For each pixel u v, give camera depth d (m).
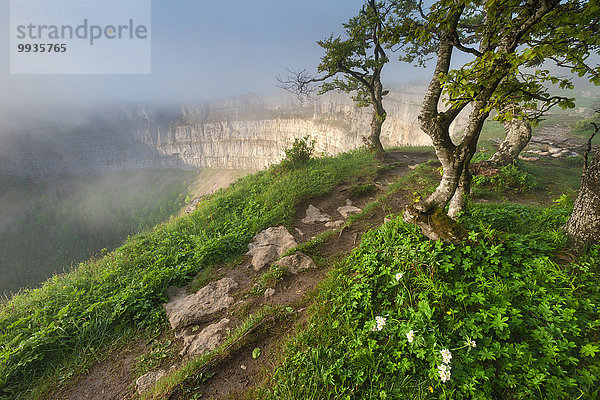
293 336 4.96
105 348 5.74
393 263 5.41
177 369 5.03
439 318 4.33
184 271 7.76
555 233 5.62
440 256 5.29
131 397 4.69
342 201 11.71
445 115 5.35
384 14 15.55
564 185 12.33
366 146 19.73
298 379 4.08
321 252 7.98
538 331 3.79
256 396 4.14
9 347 5.52
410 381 3.66
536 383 3.26
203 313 6.31
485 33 4.57
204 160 125.94
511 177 12.15
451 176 5.51
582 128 22.62
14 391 4.96
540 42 3.77
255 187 14.06
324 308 5.33
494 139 23.42
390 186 12.64
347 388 3.74
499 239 5.50
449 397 3.35
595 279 4.46
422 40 5.00
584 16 3.54
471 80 4.45
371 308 4.87
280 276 7.08
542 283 4.54
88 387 4.96
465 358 3.62
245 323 5.57
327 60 16.36
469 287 4.63
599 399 3.16
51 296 7.28
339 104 78.88
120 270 8.23
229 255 8.47
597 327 3.84
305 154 17.47
